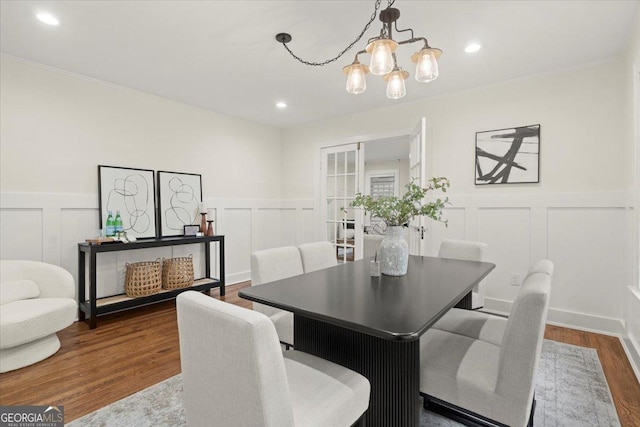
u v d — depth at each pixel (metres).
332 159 4.75
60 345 2.57
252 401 0.89
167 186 3.82
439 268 2.12
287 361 1.36
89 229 3.24
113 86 3.39
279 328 2.01
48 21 2.21
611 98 2.76
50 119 2.99
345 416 1.12
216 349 0.96
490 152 3.33
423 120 3.24
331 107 4.14
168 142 3.86
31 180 2.89
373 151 7.12
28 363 2.24
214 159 4.36
